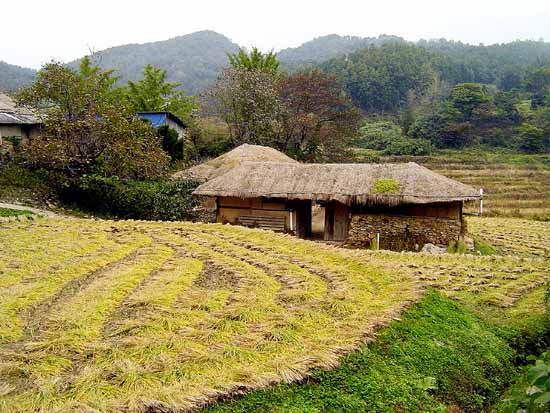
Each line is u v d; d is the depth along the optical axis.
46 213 16.12
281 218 17.36
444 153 45.44
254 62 39.62
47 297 7.39
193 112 36.53
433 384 6.01
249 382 5.04
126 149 18.97
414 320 7.37
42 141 18.73
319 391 5.19
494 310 8.95
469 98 50.62
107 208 19.08
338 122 38.19
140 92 37.66
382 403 5.30
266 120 32.69
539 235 20.44
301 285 8.48
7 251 9.88
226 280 8.83
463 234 16.47
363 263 10.10
